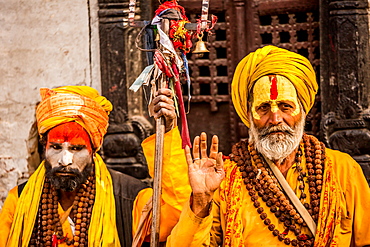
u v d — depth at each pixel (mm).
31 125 9055
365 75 8016
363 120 8008
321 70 8188
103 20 8688
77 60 8891
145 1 8641
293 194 6168
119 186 6898
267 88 6242
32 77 9016
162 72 6160
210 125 8898
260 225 6152
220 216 6250
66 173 6617
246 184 6301
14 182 9094
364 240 6082
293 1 8484
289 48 8578
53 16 8945
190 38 6270
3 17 9086
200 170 5781
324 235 5988
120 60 8664
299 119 6281
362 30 7992
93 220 6664
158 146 6031
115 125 8680
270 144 6199
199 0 8766
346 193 6148
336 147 8062
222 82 8805
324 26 8148
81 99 6773
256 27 8656
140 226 6406
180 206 6320
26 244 6672
